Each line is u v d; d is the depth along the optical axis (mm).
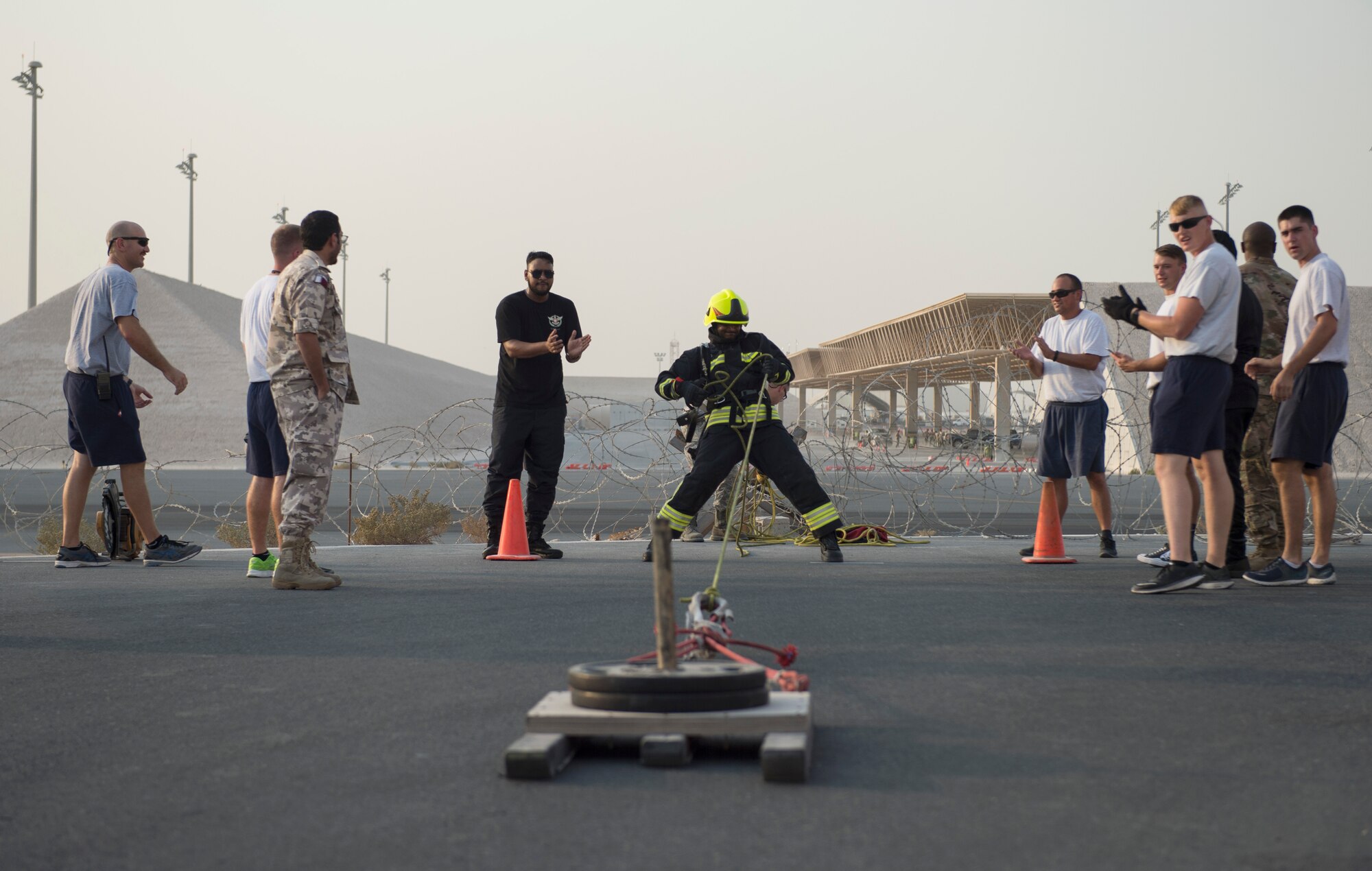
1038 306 38000
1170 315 6676
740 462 8961
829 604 6344
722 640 4051
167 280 86312
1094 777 2998
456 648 5000
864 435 11984
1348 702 3895
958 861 2375
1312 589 6941
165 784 3012
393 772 3076
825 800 2791
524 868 2350
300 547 7207
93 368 8602
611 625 5637
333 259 7379
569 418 11289
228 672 4512
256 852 2471
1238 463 7535
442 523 13516
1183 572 6719
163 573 8375
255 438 8219
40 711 3875
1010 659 4668
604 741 3320
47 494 21500
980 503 19547
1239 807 2746
